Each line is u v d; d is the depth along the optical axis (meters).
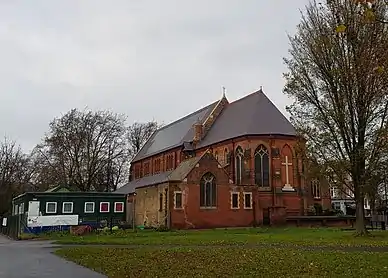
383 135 30.86
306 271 16.30
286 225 55.16
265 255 21.52
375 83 32.38
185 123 79.81
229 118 67.69
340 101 33.81
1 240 45.88
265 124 59.78
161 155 78.25
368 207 68.38
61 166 81.50
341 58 33.84
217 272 16.69
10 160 95.62
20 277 16.58
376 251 23.25
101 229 51.28
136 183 80.44
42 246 33.38
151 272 17.14
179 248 26.91
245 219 55.56
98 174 85.50
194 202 53.69
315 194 60.38
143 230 51.41
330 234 37.47
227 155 62.03
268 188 57.78
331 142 34.16
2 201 90.88
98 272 17.97
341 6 32.72
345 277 14.92
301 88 35.84
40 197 53.53
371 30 32.12
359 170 33.34
